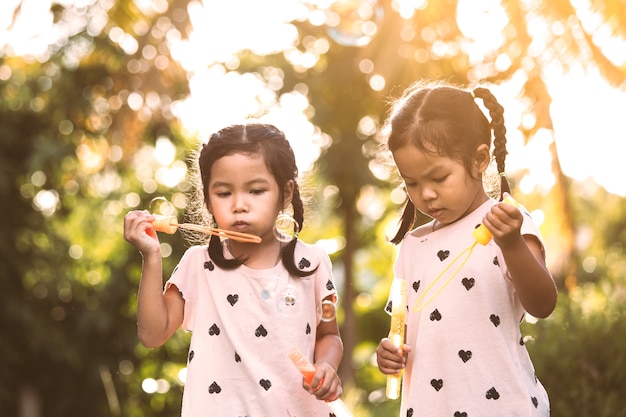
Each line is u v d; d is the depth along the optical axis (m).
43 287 11.31
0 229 11.23
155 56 8.64
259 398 3.39
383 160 4.03
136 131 9.03
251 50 9.69
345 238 10.61
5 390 11.17
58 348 10.98
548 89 7.81
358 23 8.92
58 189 11.51
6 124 11.02
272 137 3.47
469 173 3.32
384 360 3.39
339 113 9.56
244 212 3.38
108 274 11.35
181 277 3.56
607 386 5.70
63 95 10.31
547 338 6.11
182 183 11.03
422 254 3.52
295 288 3.51
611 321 6.00
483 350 3.32
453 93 3.38
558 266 7.91
